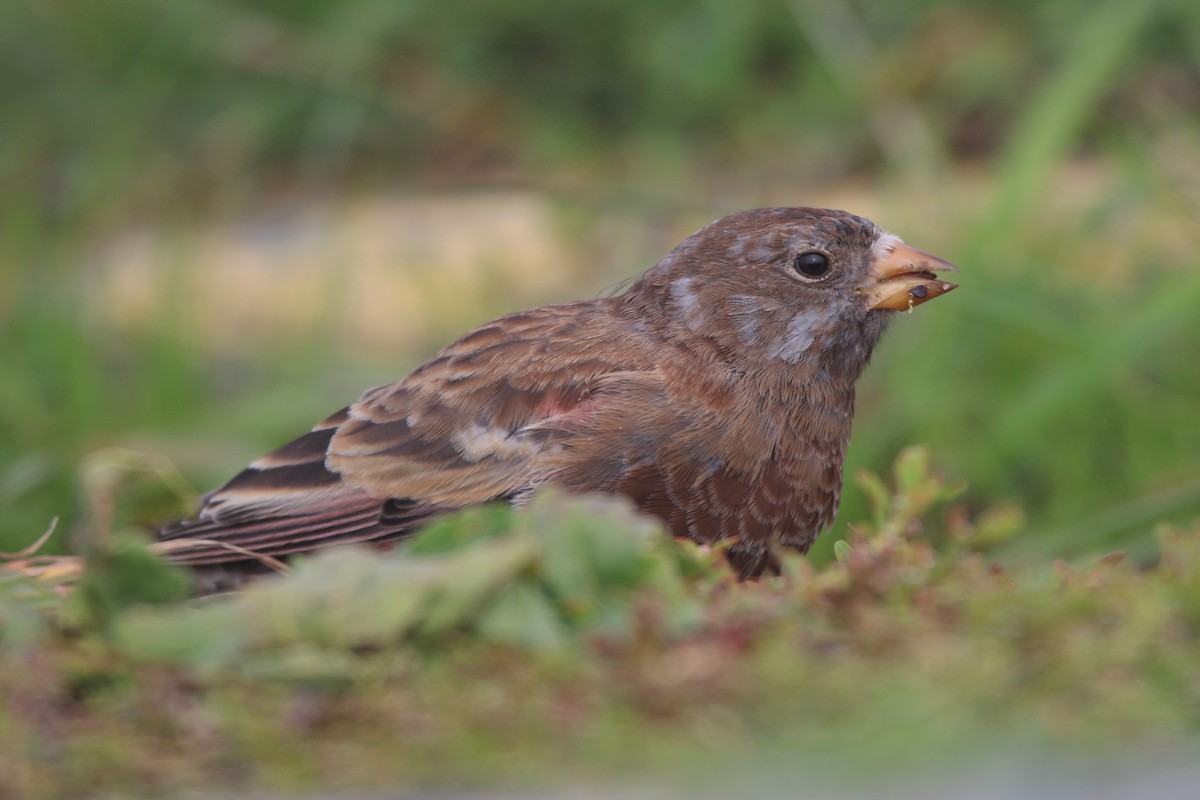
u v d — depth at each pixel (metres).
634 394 8.32
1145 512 10.25
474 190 13.40
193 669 5.20
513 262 15.28
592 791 4.55
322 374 13.79
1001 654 5.10
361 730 4.93
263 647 5.26
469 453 8.42
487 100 17.53
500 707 4.95
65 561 7.78
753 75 17.47
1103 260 13.16
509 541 5.41
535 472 8.20
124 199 17.56
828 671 5.04
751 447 8.32
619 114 17.69
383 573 5.32
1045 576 5.82
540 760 4.73
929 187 13.92
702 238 8.88
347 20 17.69
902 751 4.70
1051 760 4.61
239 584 8.73
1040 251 13.02
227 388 14.30
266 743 4.89
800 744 4.73
